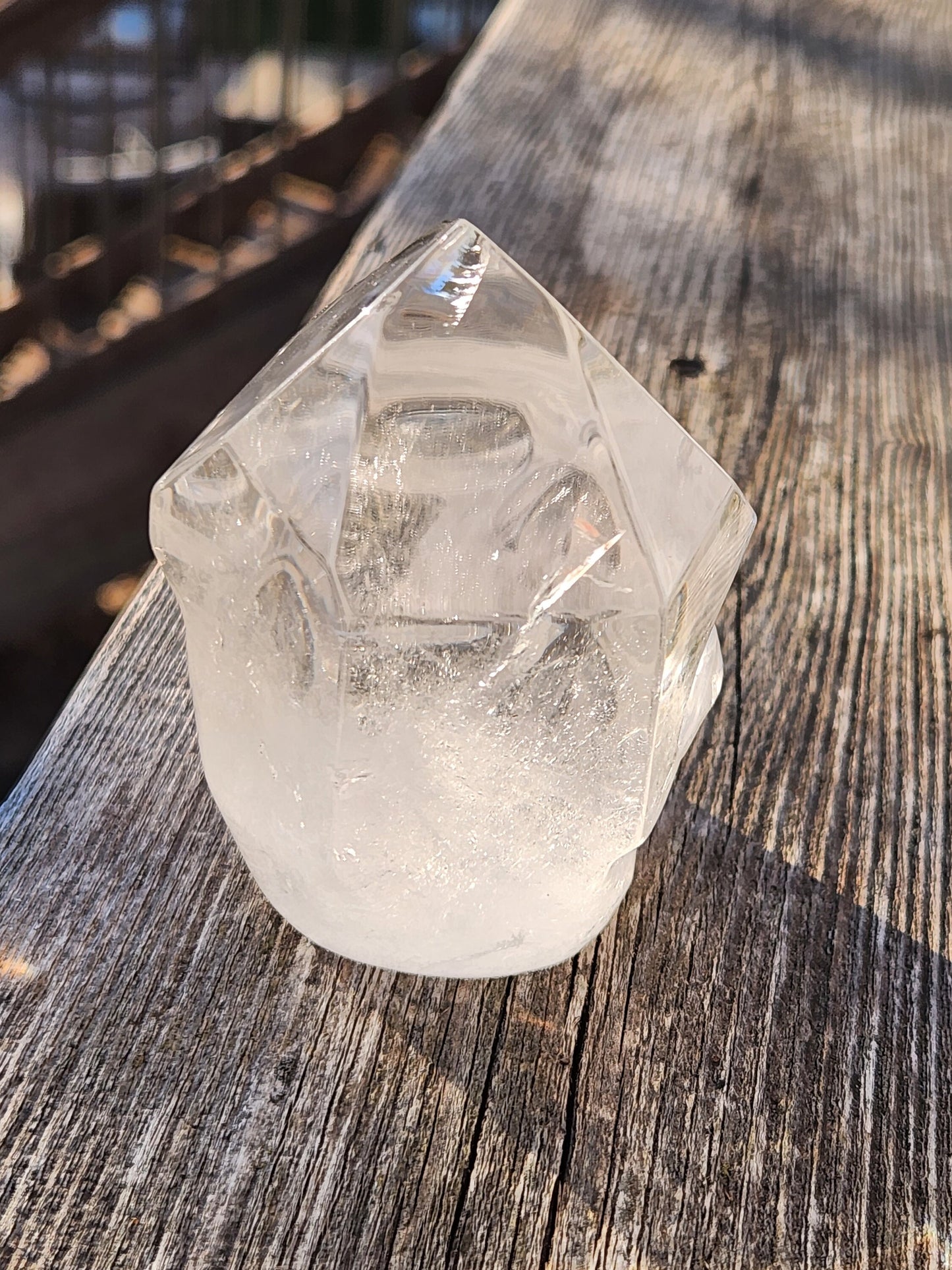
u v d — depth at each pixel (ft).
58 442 2.40
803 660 0.73
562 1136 0.50
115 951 0.55
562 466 0.44
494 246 0.44
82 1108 0.50
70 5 2.00
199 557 0.46
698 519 0.46
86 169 2.89
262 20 4.44
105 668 0.68
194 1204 0.47
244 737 0.47
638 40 1.62
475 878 0.48
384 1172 0.49
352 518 0.43
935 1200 0.49
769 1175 0.50
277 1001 0.53
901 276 1.15
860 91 1.53
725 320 1.05
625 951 0.57
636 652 0.45
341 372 0.43
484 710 0.45
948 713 0.70
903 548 0.82
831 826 0.64
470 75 1.47
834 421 0.94
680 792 0.65
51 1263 0.46
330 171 2.68
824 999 0.56
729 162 1.32
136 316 2.52
